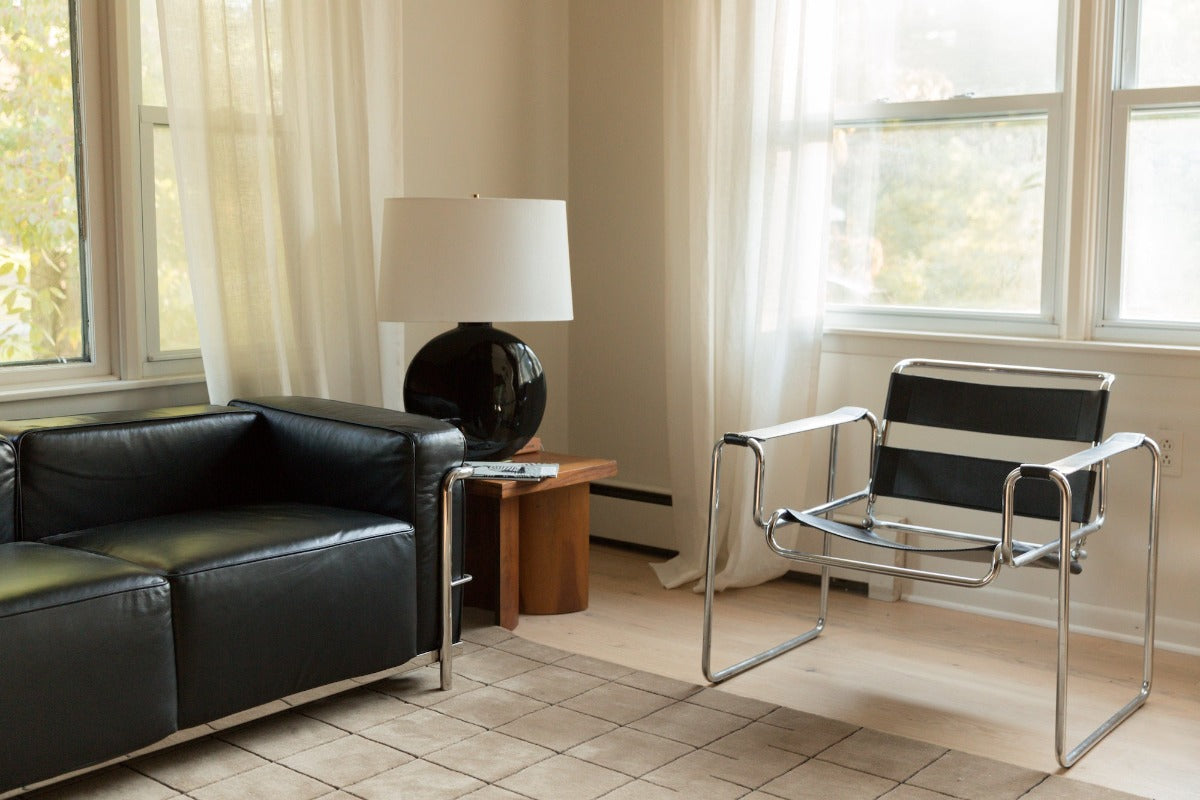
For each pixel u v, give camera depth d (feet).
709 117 10.77
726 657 9.05
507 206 9.09
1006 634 9.70
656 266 11.98
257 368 9.44
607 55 12.16
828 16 10.21
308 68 9.61
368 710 7.89
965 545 10.25
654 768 7.02
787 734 7.55
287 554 7.25
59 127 8.82
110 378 9.20
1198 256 9.25
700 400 10.96
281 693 7.28
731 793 6.69
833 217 10.95
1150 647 8.27
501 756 7.16
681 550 11.35
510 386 9.61
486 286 9.02
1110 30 9.32
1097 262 9.63
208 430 8.64
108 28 8.91
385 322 10.21
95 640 6.35
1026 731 7.74
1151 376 9.25
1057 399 8.50
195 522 7.75
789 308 10.50
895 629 9.80
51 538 7.70
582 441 12.74
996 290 10.19
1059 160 9.76
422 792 6.67
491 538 9.84
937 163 10.37
